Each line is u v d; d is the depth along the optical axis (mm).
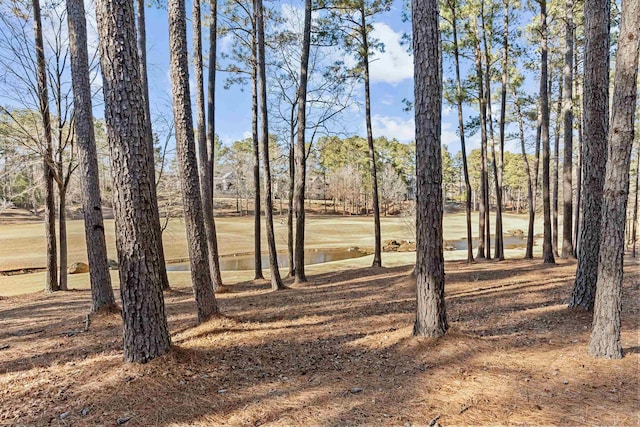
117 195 3900
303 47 10148
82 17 6496
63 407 3211
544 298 6707
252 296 8867
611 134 3705
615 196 3686
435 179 4391
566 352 3998
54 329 5926
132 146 3896
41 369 4125
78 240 25922
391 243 30125
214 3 9898
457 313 6184
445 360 3945
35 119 10070
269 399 3332
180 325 5949
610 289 3742
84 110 6492
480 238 15117
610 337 3738
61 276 10883
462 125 13414
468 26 12547
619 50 3650
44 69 9906
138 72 4008
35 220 36375
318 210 56312
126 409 3158
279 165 18078
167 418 3020
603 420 2703
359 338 5043
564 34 11867
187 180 5680
